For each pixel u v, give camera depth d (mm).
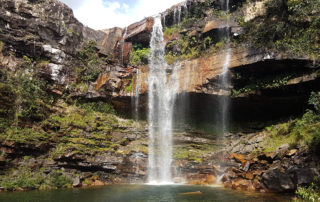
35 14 17453
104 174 14750
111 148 15898
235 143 16156
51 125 15000
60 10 19000
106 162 14844
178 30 20953
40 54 17000
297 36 13969
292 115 15422
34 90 15492
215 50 17250
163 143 17391
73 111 16719
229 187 12344
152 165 15914
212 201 9203
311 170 9445
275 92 14375
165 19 22234
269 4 15398
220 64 15555
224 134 17406
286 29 14445
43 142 13859
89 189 12195
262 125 16359
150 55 20938
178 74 17328
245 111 16859
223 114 17688
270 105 15680
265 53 13758
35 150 13570
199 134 17547
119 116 18469
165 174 15977
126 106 18453
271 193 10320
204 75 16031
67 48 18453
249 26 15898
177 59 19203
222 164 14250
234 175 13016
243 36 15891
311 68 12914
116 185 13703
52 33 17953
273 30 14508
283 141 12680
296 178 9742
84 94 17641
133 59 21078
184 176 15234
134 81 18141
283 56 13273
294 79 13438
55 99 16734
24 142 13062
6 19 16172
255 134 15688
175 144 17266
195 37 19141
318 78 12641
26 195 10414
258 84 14695
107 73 18297
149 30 21531
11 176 12148
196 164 15320
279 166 10875
